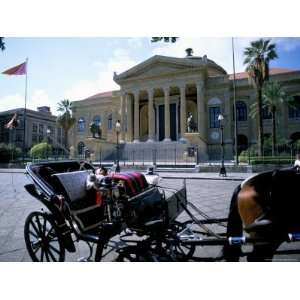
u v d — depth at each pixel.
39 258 4.59
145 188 5.23
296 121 39.38
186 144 36.69
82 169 5.84
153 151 36.41
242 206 3.49
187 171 25.78
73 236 5.74
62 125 47.59
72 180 4.63
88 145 38.78
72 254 4.73
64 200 4.02
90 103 54.25
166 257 3.78
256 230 3.28
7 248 5.02
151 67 44.38
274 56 28.94
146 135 49.09
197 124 44.19
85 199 4.66
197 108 44.16
